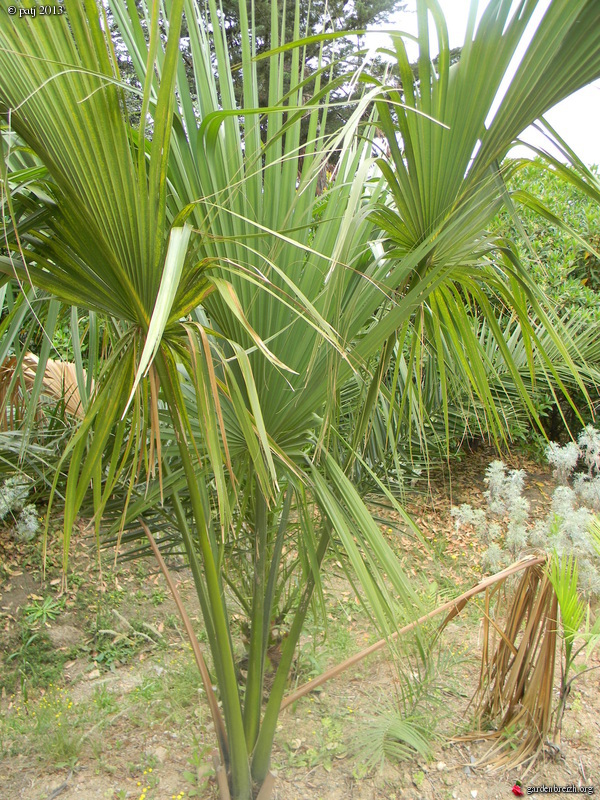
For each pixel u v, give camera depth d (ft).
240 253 4.89
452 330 6.26
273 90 4.83
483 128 4.31
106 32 3.11
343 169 5.11
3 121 3.44
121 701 10.05
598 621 7.94
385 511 14.76
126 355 4.14
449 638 11.46
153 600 13.20
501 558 12.75
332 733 8.80
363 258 5.71
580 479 14.85
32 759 8.56
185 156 4.59
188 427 4.53
